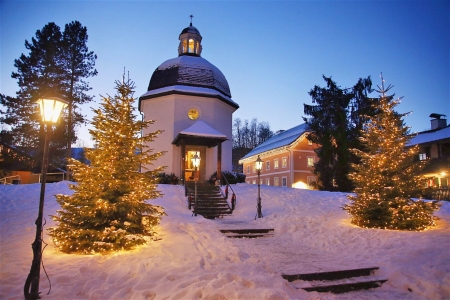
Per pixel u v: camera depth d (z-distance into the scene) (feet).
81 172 29.91
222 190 68.23
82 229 27.53
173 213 50.11
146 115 82.02
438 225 40.14
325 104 82.43
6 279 20.77
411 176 40.91
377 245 32.78
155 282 20.75
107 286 20.24
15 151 108.88
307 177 131.95
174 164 76.84
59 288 19.69
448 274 24.11
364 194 41.50
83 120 106.93
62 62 106.22
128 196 29.63
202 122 74.74
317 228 40.34
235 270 23.07
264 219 47.24
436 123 103.14
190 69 84.43
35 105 100.78
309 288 22.24
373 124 45.75
